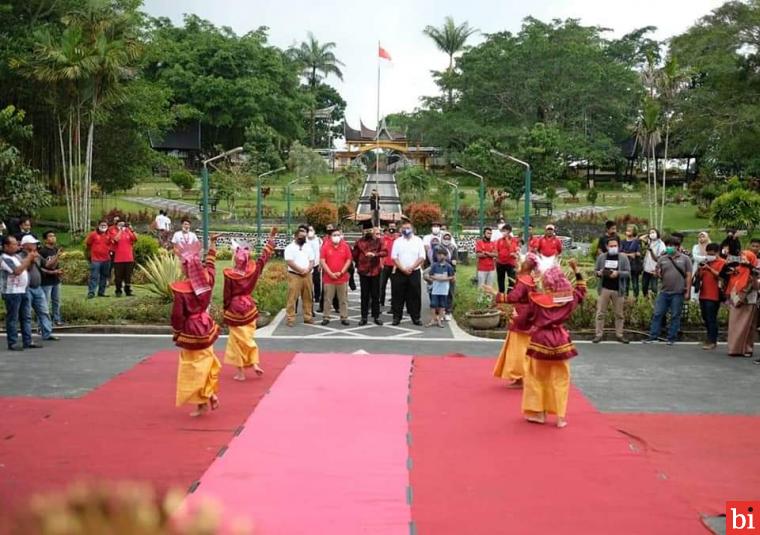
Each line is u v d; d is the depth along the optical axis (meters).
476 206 50.41
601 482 6.31
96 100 34.59
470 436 7.54
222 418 8.06
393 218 40.31
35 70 32.94
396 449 7.06
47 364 11.02
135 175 44.09
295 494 5.89
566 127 67.44
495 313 14.12
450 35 83.12
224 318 9.83
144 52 39.56
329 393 9.14
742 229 34.59
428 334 13.96
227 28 79.81
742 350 12.30
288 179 66.56
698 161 60.72
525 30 70.56
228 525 1.74
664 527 5.41
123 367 10.83
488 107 68.31
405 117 72.88
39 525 1.29
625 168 70.62
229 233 37.97
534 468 6.63
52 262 13.93
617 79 65.56
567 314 7.88
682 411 8.79
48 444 7.20
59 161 40.81
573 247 36.22
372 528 5.26
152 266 16.23
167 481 6.16
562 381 7.92
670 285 13.40
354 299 19.02
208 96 71.94
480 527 5.33
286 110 76.06
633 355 12.38
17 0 36.59
